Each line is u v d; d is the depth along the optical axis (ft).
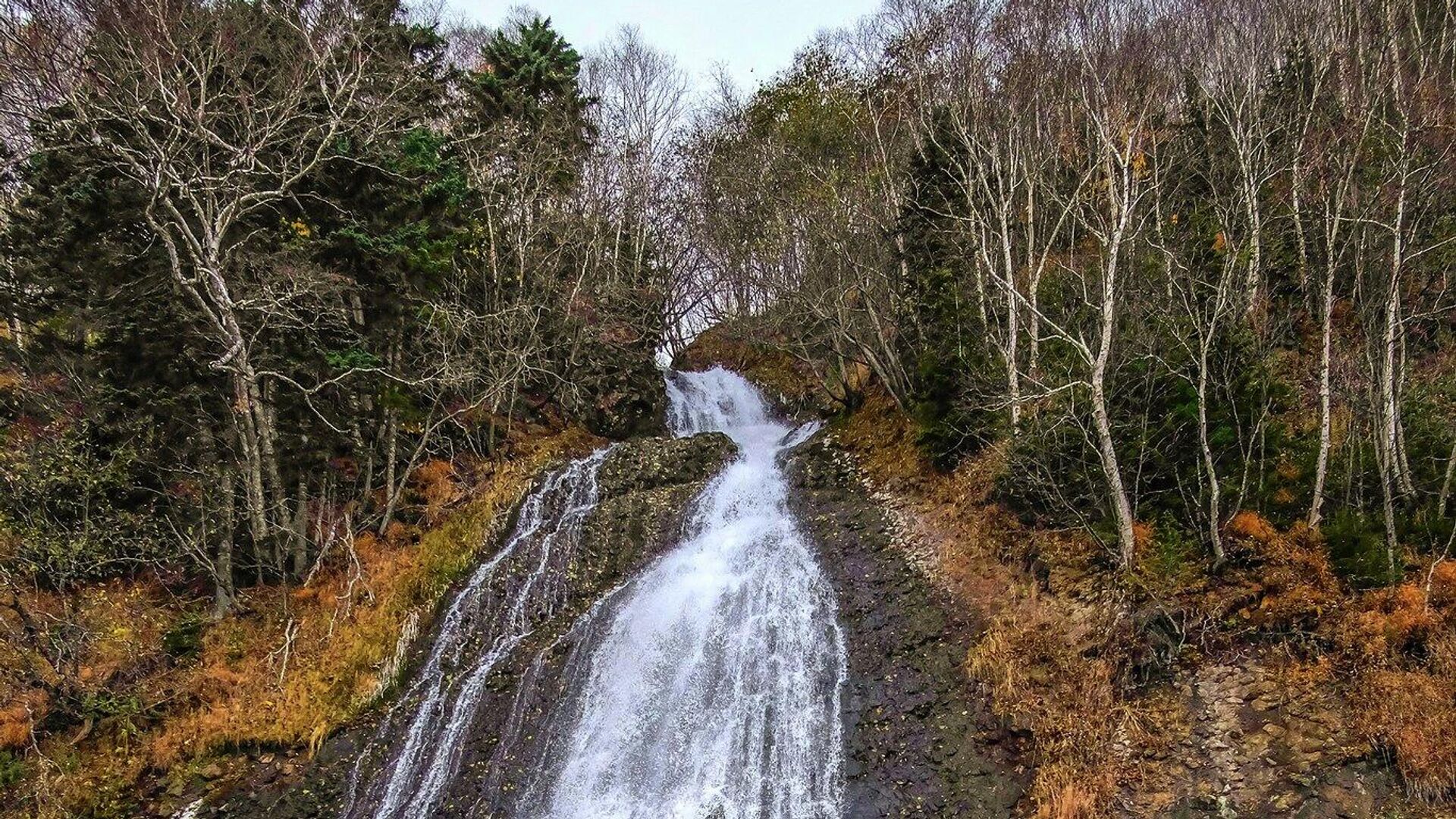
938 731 36.19
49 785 36.22
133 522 46.21
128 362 48.14
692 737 40.45
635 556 53.67
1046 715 34.45
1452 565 31.71
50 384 50.01
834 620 44.70
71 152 45.14
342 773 39.14
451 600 49.65
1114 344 43.68
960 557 45.60
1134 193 45.85
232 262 49.39
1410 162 38.78
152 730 39.37
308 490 54.29
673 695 42.70
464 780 39.47
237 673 42.63
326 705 41.68
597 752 40.34
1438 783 26.12
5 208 50.03
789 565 50.31
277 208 54.29
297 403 53.31
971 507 48.57
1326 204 41.75
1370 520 34.91
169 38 44.86
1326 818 26.99
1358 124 45.52
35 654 40.68
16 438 47.55
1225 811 28.58
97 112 44.24
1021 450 44.52
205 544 46.60
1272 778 28.78
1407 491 35.35
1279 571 34.78
